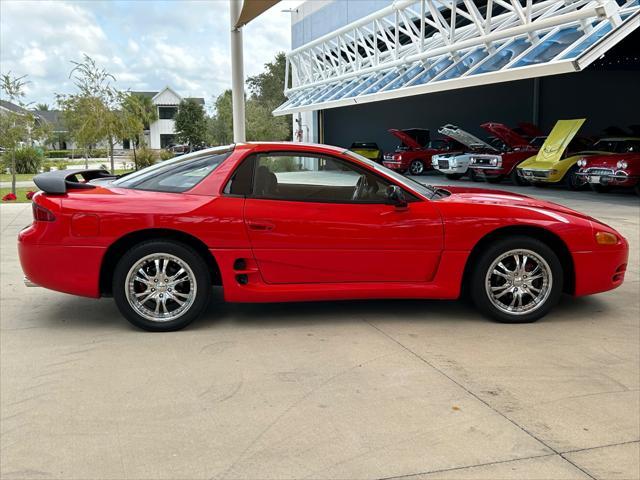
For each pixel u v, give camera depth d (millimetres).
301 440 2781
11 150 15320
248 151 4473
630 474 2496
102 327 4492
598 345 4059
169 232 4309
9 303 5164
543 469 2533
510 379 3479
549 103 25125
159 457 2639
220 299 5281
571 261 4535
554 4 13914
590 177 14352
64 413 3062
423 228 4383
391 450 2686
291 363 3742
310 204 4375
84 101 19312
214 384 3422
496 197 4836
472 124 28906
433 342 4117
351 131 34906
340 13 29812
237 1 11758
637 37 18547
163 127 69750
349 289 4410
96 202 4266
